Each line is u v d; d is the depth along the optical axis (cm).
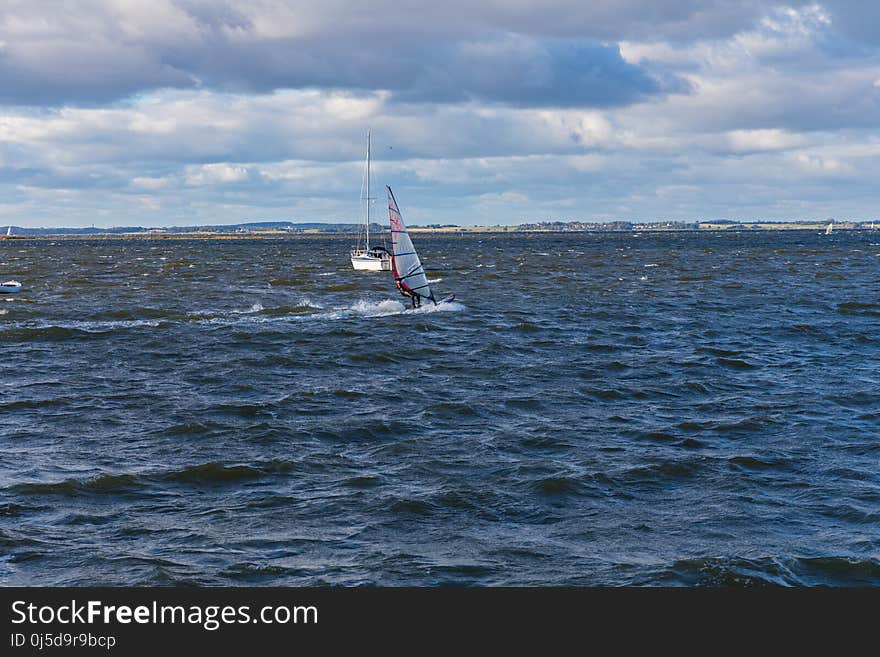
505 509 2466
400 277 7356
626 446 3112
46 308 7531
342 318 6825
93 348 5300
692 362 4788
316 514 2412
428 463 2891
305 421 3456
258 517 2388
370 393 4006
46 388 4103
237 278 11862
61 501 2492
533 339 5722
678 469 2822
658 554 2155
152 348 5300
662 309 7475
